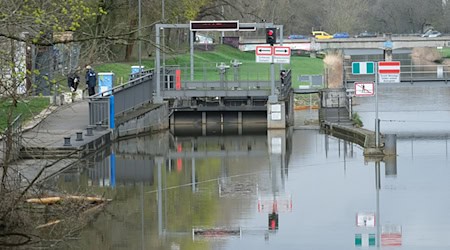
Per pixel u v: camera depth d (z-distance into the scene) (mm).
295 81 122625
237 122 86438
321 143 70625
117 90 72938
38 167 50500
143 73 86625
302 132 80125
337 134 77562
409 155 61500
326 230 37844
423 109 101625
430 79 92312
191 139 75062
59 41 36562
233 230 38125
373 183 49375
